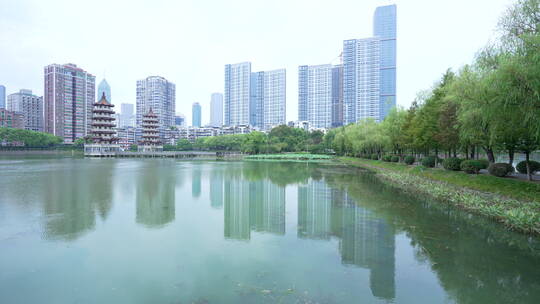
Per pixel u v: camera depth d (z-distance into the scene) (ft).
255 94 630.74
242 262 33.50
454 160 90.48
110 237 41.86
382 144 165.07
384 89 562.66
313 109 574.97
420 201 68.80
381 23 567.18
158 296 26.18
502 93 45.34
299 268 32.01
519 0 49.21
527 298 26.37
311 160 278.87
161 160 284.20
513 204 53.72
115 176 120.57
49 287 27.66
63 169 153.99
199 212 57.21
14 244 38.70
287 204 65.05
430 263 33.63
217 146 456.45
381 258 34.91
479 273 31.12
